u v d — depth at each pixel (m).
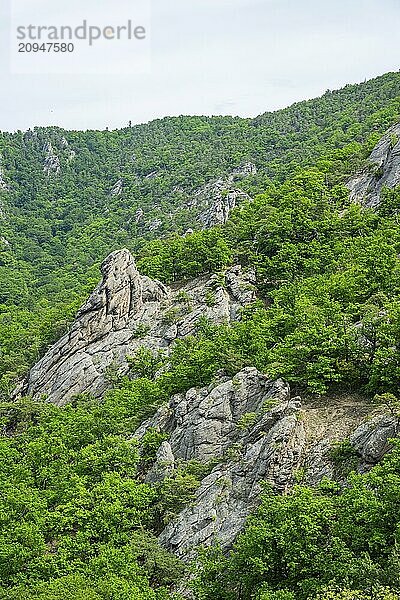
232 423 57.34
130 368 88.69
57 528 50.38
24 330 127.50
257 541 37.28
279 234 97.50
